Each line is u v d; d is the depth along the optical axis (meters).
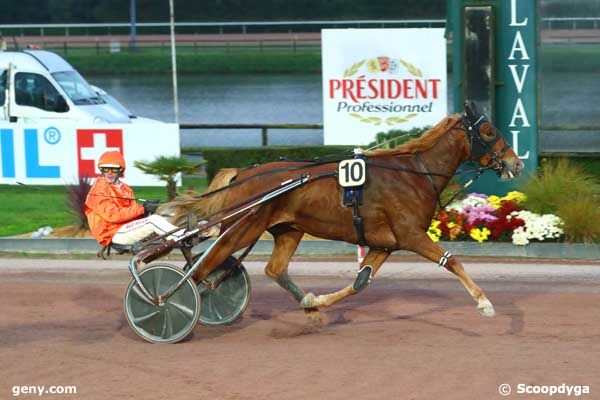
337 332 8.54
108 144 14.78
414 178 8.33
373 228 8.23
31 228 13.13
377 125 15.91
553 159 13.79
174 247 8.28
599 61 13.94
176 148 14.64
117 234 8.23
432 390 6.85
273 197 8.20
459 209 11.77
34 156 15.00
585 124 13.97
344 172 8.12
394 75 15.77
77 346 8.18
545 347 7.89
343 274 10.80
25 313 9.37
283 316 9.17
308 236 12.43
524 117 13.07
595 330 8.40
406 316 9.06
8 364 7.67
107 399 6.80
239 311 8.80
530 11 12.88
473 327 8.59
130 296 8.21
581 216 11.35
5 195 15.47
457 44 13.19
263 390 6.91
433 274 10.73
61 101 17.34
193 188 14.75
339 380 7.09
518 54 12.98
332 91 15.97
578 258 11.30
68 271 11.20
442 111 15.73
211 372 7.34
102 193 8.27
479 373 7.21
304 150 15.91
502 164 8.53
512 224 11.50
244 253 8.72
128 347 8.12
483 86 12.89
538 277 10.52
